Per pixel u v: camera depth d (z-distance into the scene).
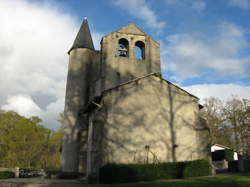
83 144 22.56
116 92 17.25
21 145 46.34
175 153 17.08
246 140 37.81
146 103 17.62
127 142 16.45
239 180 11.06
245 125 38.44
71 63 26.34
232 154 27.06
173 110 18.06
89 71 26.16
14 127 47.75
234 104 41.28
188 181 12.03
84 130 23.31
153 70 24.50
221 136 41.41
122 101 17.19
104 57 23.84
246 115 38.66
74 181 17.34
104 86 22.81
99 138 16.00
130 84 17.75
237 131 39.28
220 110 43.00
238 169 18.70
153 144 16.88
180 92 18.67
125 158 16.11
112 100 17.00
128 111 17.08
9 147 46.41
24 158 46.00
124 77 23.61
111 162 15.72
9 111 48.78
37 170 28.81
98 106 17.44
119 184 12.78
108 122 16.47
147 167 14.77
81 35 27.91
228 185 10.10
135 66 24.28
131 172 14.37
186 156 17.20
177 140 17.42
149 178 14.55
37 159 49.75
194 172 15.37
